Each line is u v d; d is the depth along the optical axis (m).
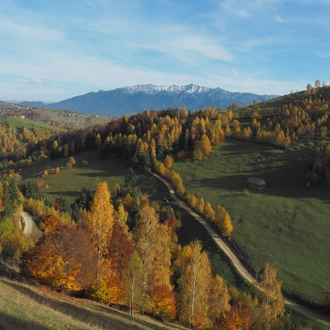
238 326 41.53
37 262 35.09
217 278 51.72
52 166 176.88
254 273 73.75
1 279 29.34
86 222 41.66
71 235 36.75
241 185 122.75
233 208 104.19
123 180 141.75
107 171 155.38
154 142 155.88
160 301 40.03
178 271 60.00
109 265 39.34
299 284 67.12
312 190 111.75
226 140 171.88
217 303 45.97
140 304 36.75
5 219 57.59
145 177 141.50
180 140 164.62
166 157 149.38
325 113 175.12
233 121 193.62
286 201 105.88
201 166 145.00
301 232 86.75
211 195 116.56
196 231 94.12
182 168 145.25
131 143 162.50
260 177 128.25
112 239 41.22
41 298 27.88
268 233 88.56
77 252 35.75
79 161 175.62
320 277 69.19
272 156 143.75
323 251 78.50
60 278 34.56
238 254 81.56
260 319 43.22
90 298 37.16
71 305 29.97
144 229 40.84
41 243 36.88
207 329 42.31
